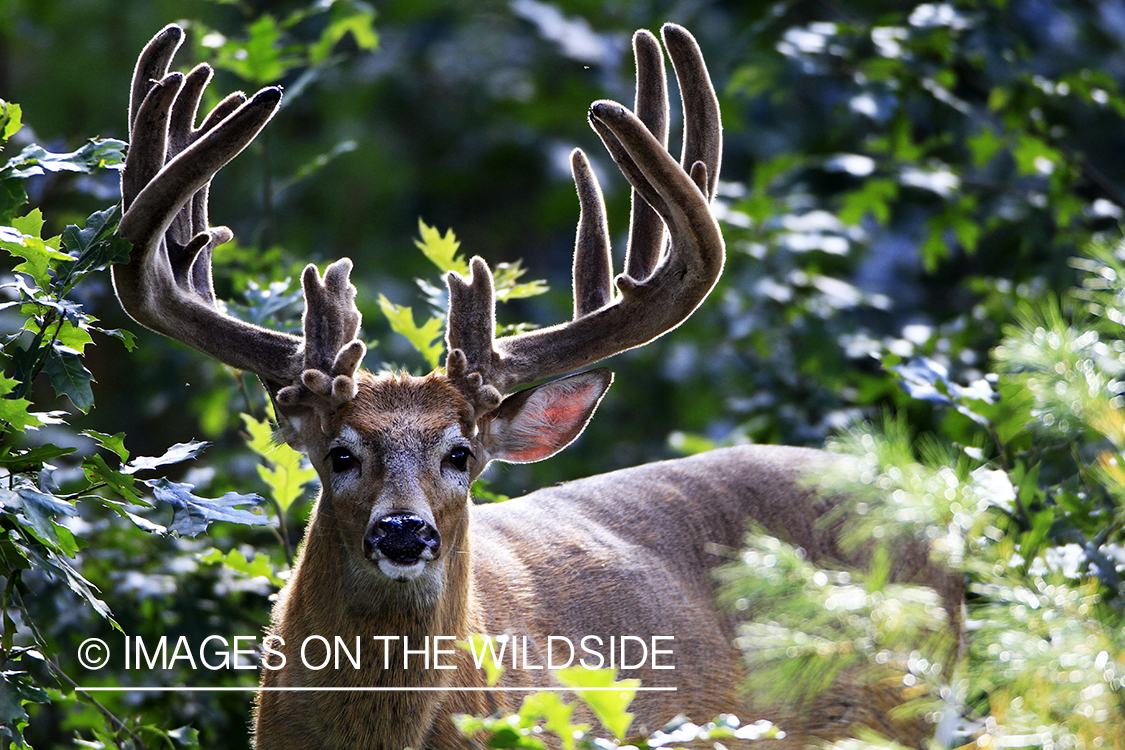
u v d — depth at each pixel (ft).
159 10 81.30
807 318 52.75
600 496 37.37
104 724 33.17
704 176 30.66
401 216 88.63
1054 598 20.58
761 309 55.26
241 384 38.88
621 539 36.11
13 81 84.99
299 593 29.37
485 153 91.45
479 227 92.02
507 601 32.65
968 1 57.16
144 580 39.68
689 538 36.81
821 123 79.71
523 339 31.60
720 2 79.00
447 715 29.32
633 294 31.09
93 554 41.22
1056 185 55.62
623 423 68.33
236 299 46.42
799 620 22.40
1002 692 19.88
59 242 27.48
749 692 33.94
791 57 56.85
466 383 29.50
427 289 38.73
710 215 29.45
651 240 33.01
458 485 28.55
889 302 56.44
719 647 35.45
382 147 88.63
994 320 51.72
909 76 56.39
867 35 57.77
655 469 38.63
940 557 22.16
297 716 29.17
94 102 82.28
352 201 87.61
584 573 34.71
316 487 40.93
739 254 57.77
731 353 60.39
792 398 51.90
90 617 39.34
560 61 92.89
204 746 40.16
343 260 30.58
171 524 26.04
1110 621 20.63
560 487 37.96
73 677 39.37
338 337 29.58
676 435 52.65
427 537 26.91
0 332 48.08
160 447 70.49
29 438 47.85
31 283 27.96
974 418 32.17
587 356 31.30
